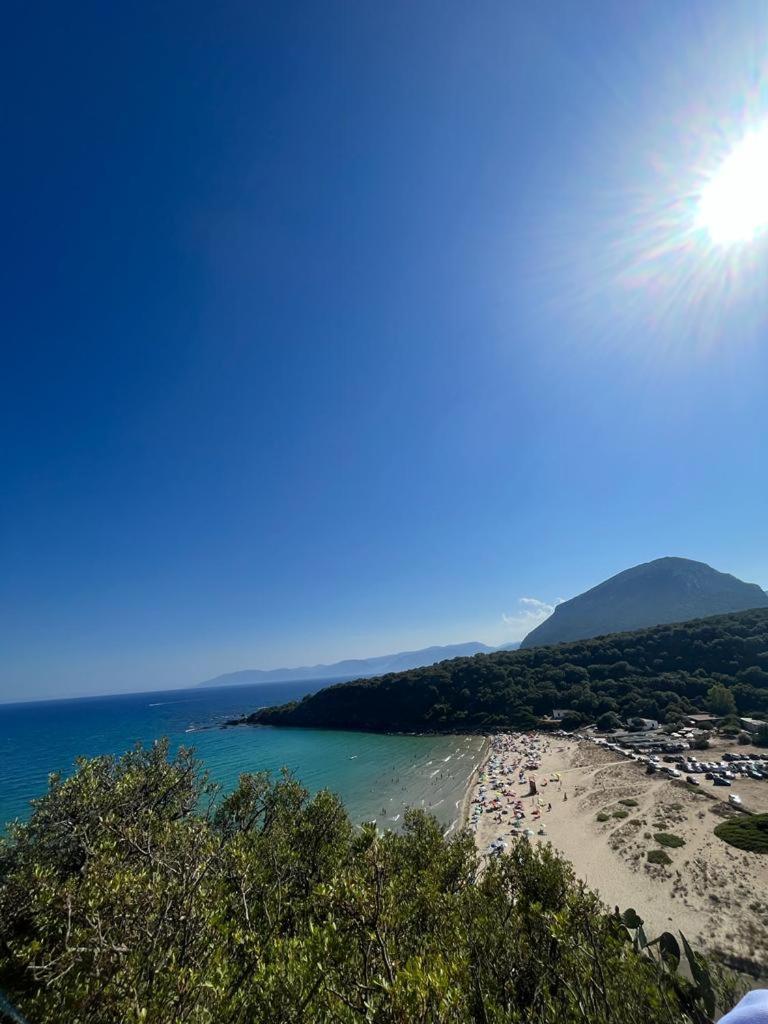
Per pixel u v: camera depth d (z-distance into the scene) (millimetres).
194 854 9102
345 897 7832
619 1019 8180
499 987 9102
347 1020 6156
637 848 37281
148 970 6918
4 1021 6449
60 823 13773
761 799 44438
